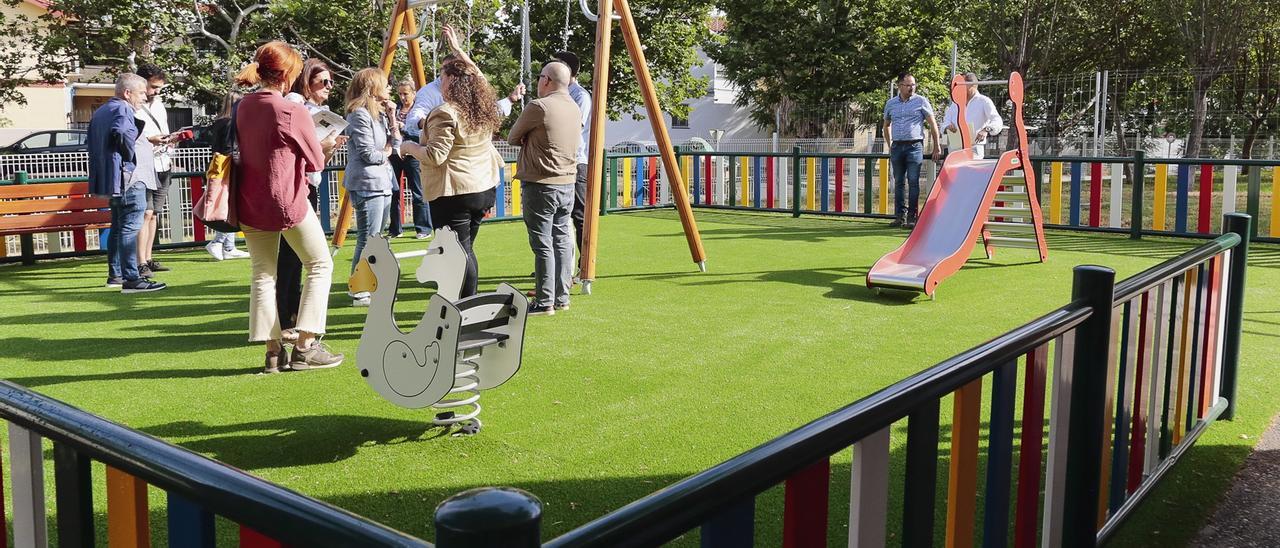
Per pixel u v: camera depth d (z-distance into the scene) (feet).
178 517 4.49
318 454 12.31
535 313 21.30
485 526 3.08
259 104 15.12
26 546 5.76
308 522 3.75
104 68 74.95
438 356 11.92
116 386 15.51
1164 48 91.25
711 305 22.36
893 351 17.88
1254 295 23.70
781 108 107.65
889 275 23.52
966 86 29.22
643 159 46.42
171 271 27.91
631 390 15.26
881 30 101.81
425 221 35.76
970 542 6.93
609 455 12.32
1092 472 8.80
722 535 4.41
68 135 63.36
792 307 22.15
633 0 100.63
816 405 14.48
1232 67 75.56
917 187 38.47
